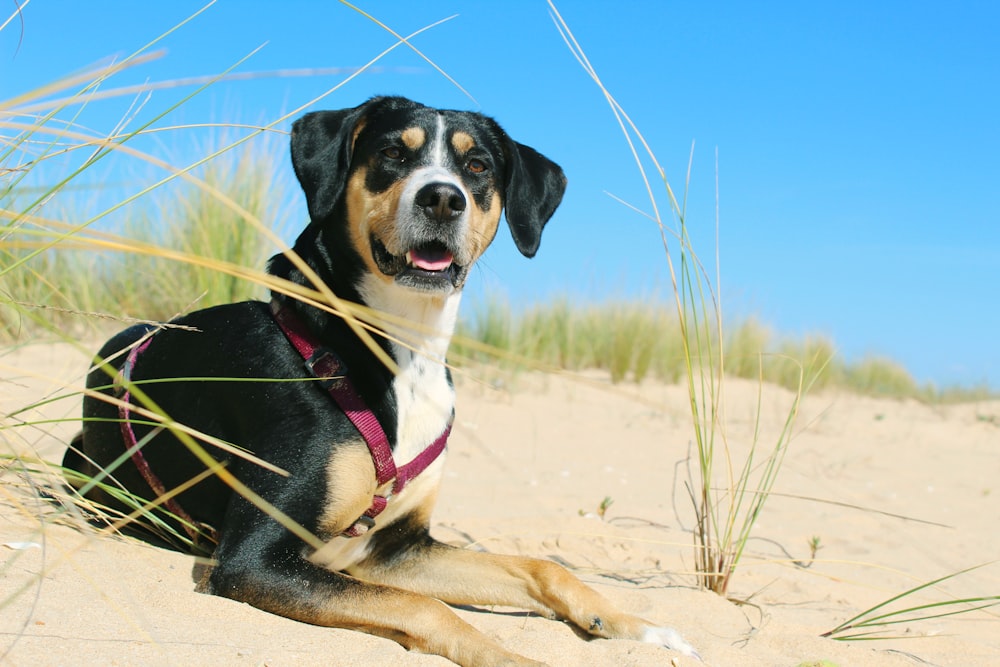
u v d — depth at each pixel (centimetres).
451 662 234
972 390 1495
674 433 777
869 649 302
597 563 388
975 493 656
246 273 164
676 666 255
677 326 1123
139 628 212
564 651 258
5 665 180
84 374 344
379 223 314
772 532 488
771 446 775
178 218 722
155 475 310
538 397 884
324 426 284
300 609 250
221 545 269
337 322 297
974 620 371
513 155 361
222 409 298
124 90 163
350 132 328
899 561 453
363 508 294
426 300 315
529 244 361
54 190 220
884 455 800
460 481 539
